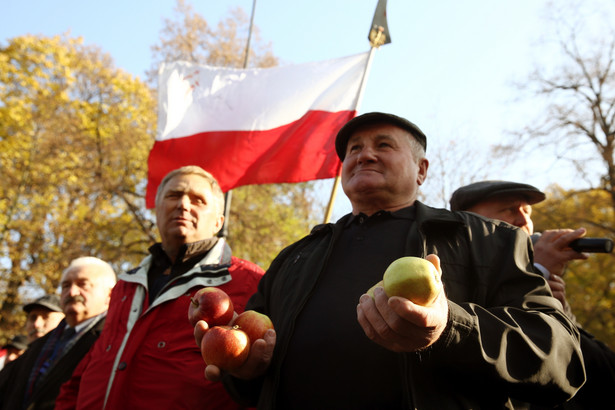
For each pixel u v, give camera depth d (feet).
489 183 9.67
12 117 54.13
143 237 55.93
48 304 18.58
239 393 6.52
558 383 4.67
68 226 52.13
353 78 16.05
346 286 5.93
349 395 5.17
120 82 61.00
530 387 4.62
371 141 7.40
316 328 5.71
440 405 4.69
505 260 5.60
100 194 54.24
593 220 54.08
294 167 15.60
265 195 51.57
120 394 8.11
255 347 5.56
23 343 20.98
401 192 7.13
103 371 8.88
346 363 5.32
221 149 16.11
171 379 8.10
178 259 9.92
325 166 15.39
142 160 55.57
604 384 7.53
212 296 5.98
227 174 15.98
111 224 54.49
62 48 60.75
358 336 5.41
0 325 50.47
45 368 12.70
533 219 55.52
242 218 50.11
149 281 10.27
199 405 7.88
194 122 16.53
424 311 3.86
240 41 57.31
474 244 5.82
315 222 52.13
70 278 13.37
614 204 51.11
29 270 49.98
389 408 4.96
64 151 54.60
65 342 12.80
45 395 11.23
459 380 4.83
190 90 16.88
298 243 7.48
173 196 10.50
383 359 5.19
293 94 16.33
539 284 5.45
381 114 7.38
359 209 7.26
